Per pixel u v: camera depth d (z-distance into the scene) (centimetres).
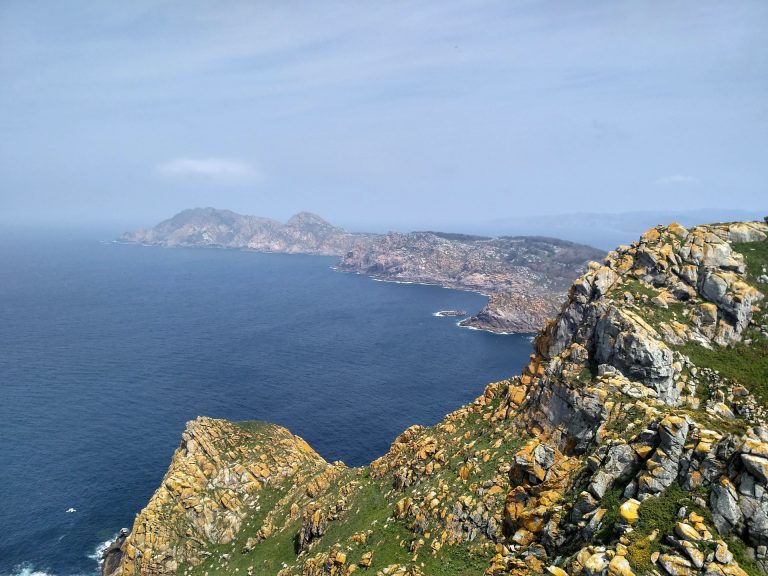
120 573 8250
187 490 8944
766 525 2867
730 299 5197
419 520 5091
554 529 3744
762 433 3291
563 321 5750
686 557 2884
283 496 9144
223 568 7712
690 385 4616
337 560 5309
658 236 6109
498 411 6053
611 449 3825
